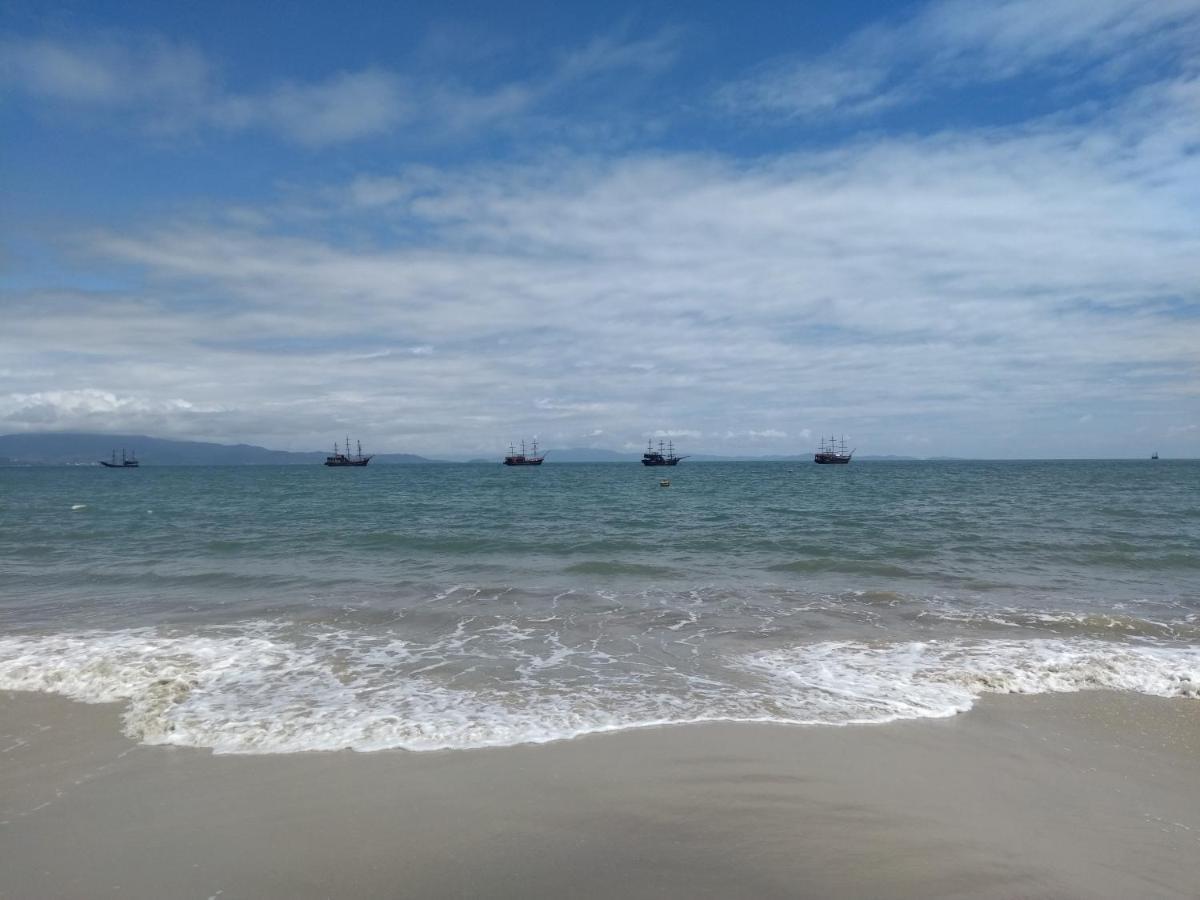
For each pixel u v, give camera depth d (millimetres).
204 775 7125
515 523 31844
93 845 5844
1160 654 11578
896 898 5164
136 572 19031
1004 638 12586
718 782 6992
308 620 13758
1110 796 6898
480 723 8453
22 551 23125
